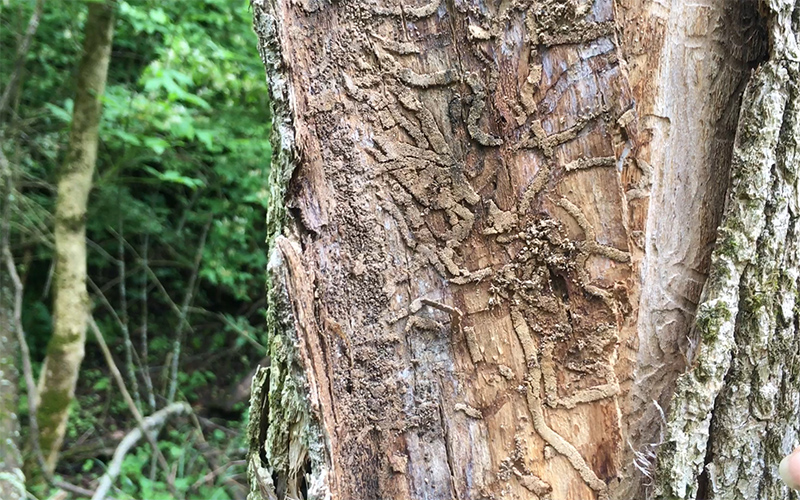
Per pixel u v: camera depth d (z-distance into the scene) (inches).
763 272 10.3
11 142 33.9
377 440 11.3
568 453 11.1
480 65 11.0
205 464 33.4
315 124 11.0
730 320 10.3
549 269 11.1
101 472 33.5
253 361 48.6
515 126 11.0
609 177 10.8
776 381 10.4
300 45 10.9
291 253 10.4
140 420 32.3
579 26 10.7
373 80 11.1
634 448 11.0
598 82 10.7
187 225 49.9
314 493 10.1
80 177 33.1
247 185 40.3
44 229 36.4
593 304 10.9
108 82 39.7
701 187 11.0
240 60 36.3
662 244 11.0
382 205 11.2
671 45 10.8
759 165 10.2
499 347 11.3
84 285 34.0
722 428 10.5
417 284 11.3
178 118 31.3
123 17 33.9
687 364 10.8
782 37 10.2
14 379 30.4
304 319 10.3
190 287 45.2
